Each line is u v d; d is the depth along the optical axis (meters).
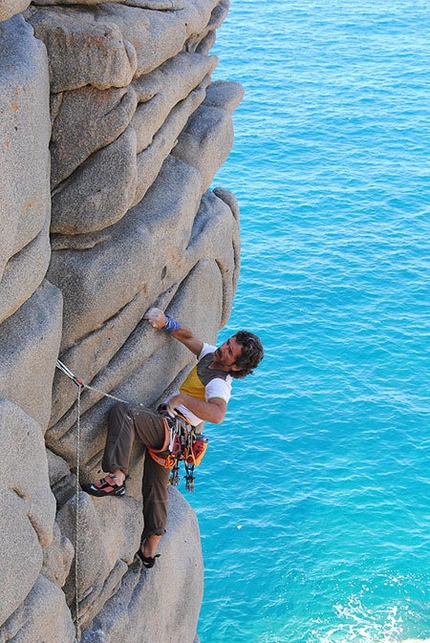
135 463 7.80
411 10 68.50
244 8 68.38
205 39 8.61
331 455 25.58
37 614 5.71
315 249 35.25
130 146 6.36
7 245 5.16
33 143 5.29
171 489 9.38
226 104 8.73
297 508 23.77
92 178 6.39
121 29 6.63
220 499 23.97
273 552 22.53
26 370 5.60
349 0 70.81
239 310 31.34
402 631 20.80
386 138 45.88
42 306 5.91
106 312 6.84
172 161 7.85
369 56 58.34
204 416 7.37
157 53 6.98
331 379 28.34
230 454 25.36
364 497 24.17
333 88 52.38
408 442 26.05
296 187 40.31
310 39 61.47
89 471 7.30
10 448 5.19
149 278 7.19
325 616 21.12
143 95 6.79
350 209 38.50
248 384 27.94
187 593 9.21
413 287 33.03
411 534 23.11
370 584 21.83
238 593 21.61
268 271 33.69
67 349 6.73
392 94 51.66
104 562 7.24
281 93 51.53
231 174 41.38
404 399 27.67
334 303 32.00
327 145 44.84
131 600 7.92
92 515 6.96
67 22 6.00
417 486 24.59
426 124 47.69
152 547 7.93
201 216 8.39
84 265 6.58
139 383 7.41
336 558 22.42
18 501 5.35
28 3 5.18
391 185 40.75
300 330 30.50
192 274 8.11
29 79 5.16
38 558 5.62
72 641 6.39
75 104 6.18
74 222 6.48
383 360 29.25
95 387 7.03
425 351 29.72
